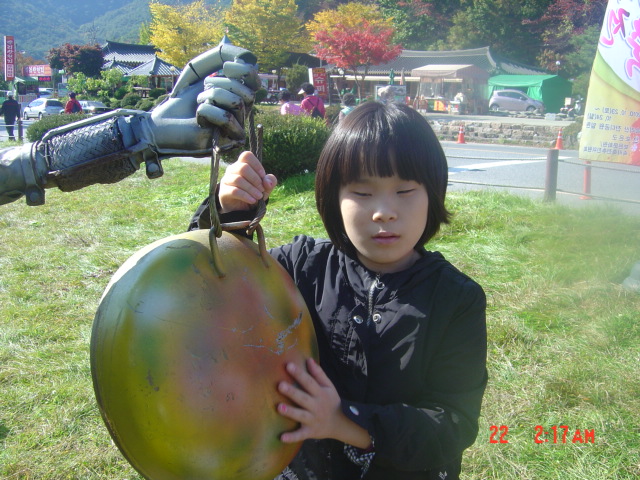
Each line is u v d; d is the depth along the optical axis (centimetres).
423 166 117
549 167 640
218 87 102
